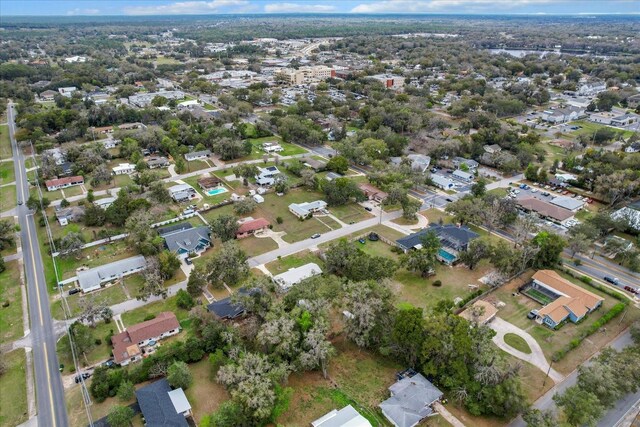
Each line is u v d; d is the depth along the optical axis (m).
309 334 71.75
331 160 164.62
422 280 100.88
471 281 100.62
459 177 160.25
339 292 83.62
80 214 127.31
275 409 64.69
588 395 62.34
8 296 96.00
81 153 172.62
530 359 77.44
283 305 80.88
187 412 66.62
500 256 100.31
